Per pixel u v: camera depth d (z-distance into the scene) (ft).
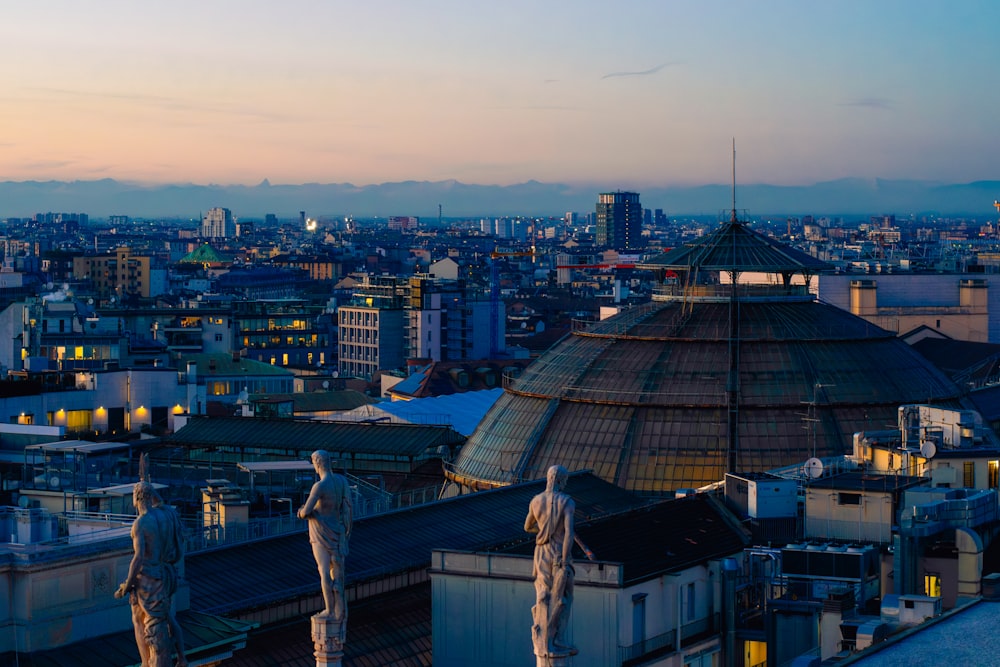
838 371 567.59
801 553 374.43
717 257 607.37
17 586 283.38
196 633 311.06
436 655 347.97
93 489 497.87
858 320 606.96
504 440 581.53
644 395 564.30
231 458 642.63
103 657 286.25
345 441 638.12
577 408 573.33
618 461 551.18
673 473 542.57
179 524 189.88
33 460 603.67
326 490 196.13
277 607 347.56
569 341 615.98
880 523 398.62
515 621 341.00
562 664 186.70
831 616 343.46
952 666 228.43
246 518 472.85
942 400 574.56
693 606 362.12
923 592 375.04
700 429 551.18
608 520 382.63
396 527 417.08
